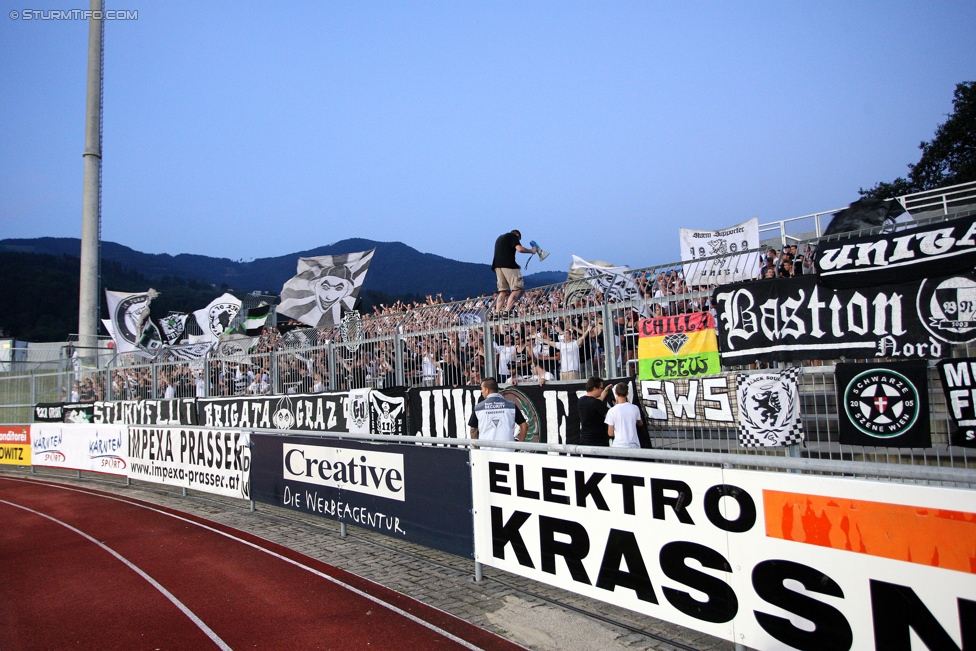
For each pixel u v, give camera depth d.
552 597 5.89
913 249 6.00
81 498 13.23
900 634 3.40
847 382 6.27
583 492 5.23
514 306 9.97
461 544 6.53
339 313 17.31
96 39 29.27
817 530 3.75
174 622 5.82
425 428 10.48
